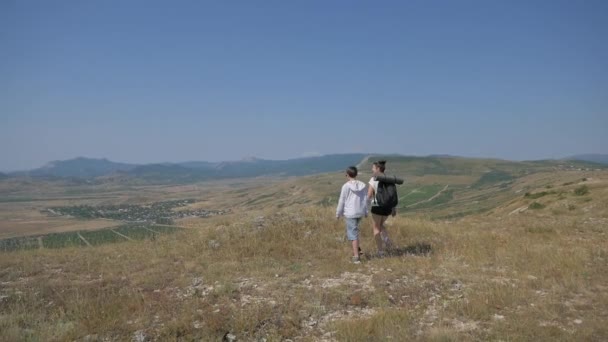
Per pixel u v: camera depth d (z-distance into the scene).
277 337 5.89
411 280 8.33
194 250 11.46
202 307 7.04
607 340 5.46
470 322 6.27
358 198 9.91
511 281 8.16
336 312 6.87
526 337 5.55
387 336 5.76
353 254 10.20
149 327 6.32
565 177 147.75
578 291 7.49
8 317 6.56
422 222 15.37
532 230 14.28
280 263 9.96
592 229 14.30
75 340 5.95
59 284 8.62
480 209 105.00
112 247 13.19
